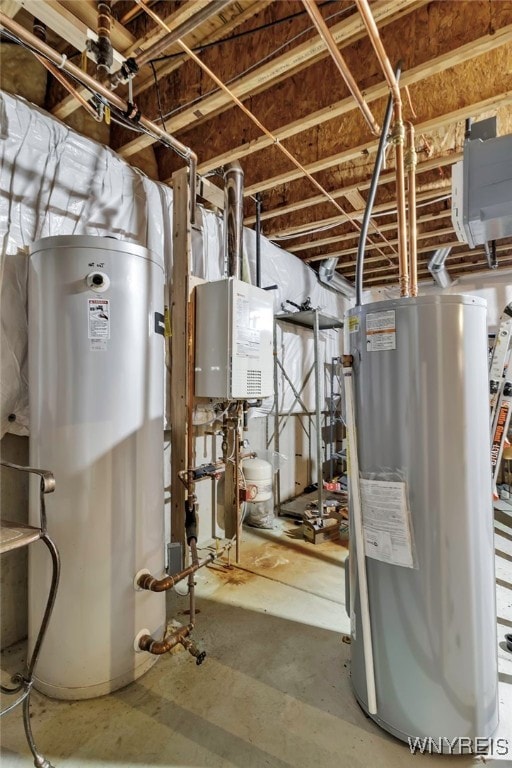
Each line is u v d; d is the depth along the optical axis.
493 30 1.53
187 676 1.58
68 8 1.45
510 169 1.42
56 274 1.46
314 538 2.96
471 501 1.24
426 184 2.79
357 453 1.39
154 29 1.58
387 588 1.29
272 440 3.75
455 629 1.22
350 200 2.89
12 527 1.07
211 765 1.20
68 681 1.44
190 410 2.26
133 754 1.23
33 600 1.52
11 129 1.69
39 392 1.50
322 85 1.99
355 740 1.29
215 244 2.82
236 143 2.32
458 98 1.94
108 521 1.49
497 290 5.05
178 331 2.33
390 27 1.79
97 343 1.48
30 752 1.23
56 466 1.46
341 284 4.78
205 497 2.90
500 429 2.43
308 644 1.79
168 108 2.09
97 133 2.31
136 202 2.24
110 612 1.49
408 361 1.25
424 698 1.23
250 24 1.79
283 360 3.89
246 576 2.44
